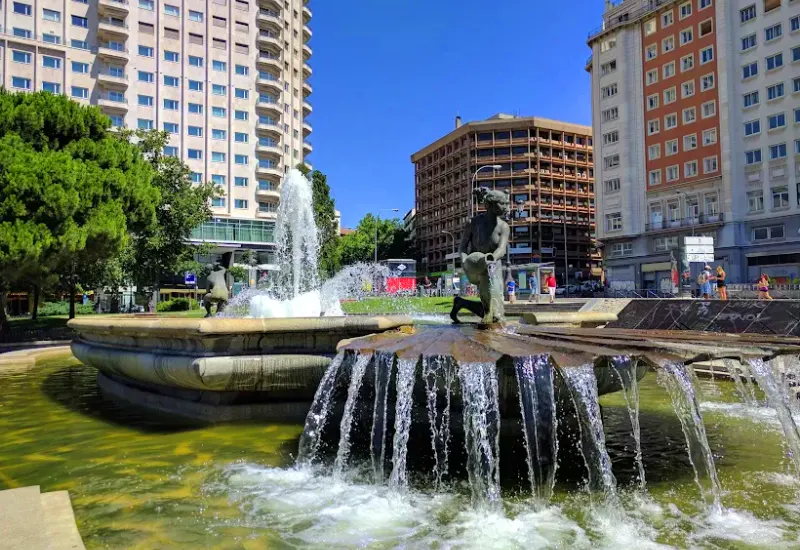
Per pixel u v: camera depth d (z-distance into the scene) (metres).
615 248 58.69
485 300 6.75
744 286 35.31
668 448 5.77
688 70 51.72
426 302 28.34
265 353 6.62
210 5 62.56
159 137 29.84
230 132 63.03
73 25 56.25
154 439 6.09
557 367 4.69
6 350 18.58
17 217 17.62
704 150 50.53
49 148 21.36
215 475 4.90
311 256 17.83
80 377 11.65
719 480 4.76
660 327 14.28
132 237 26.45
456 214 90.69
